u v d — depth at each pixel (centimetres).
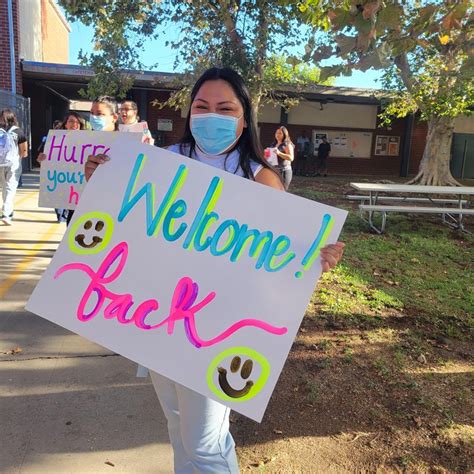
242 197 173
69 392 297
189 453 175
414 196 1324
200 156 192
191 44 1120
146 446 252
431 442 260
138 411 282
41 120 1900
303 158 1986
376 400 298
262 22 1056
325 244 169
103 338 169
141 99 1834
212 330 167
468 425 275
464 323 433
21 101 1480
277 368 164
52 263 173
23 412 274
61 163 456
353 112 2109
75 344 362
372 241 750
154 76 1584
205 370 165
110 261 173
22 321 397
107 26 1088
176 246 173
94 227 175
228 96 178
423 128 2162
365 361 348
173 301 170
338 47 235
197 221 174
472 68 253
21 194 1062
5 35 1471
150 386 309
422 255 680
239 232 172
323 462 245
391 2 220
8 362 330
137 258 173
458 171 2242
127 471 234
